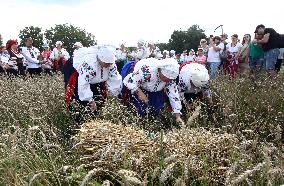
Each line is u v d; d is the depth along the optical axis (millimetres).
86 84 5410
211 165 3350
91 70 5414
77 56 5559
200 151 3451
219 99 5855
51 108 5668
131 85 5547
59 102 5816
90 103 5371
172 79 5418
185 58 16109
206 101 6027
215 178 3295
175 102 5531
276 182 2904
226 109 4961
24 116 5207
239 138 4145
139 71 5543
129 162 3264
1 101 5633
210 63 11047
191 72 5785
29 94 6227
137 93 5527
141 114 5516
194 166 3236
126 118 4668
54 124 5234
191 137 3711
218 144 3553
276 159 3164
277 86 6711
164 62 5438
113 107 4965
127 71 6113
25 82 7562
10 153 3326
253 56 9609
